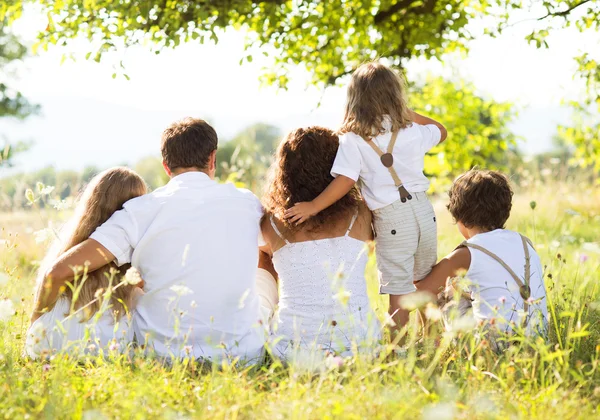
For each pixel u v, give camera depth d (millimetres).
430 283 3426
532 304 3061
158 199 3283
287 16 6641
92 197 3363
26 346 3240
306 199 3357
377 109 3498
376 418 2307
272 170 3502
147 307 3283
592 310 3734
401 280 3564
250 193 3496
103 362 2934
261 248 3561
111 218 3264
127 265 3330
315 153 3400
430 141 3703
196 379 2881
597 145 8219
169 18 5602
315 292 3248
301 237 3334
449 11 6535
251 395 2562
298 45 6934
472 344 2789
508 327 3146
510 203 3564
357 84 3566
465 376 2764
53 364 2803
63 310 3273
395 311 3535
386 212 3508
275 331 3305
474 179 3574
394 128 3527
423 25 6527
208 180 3396
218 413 2369
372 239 3654
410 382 2641
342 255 3303
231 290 3242
